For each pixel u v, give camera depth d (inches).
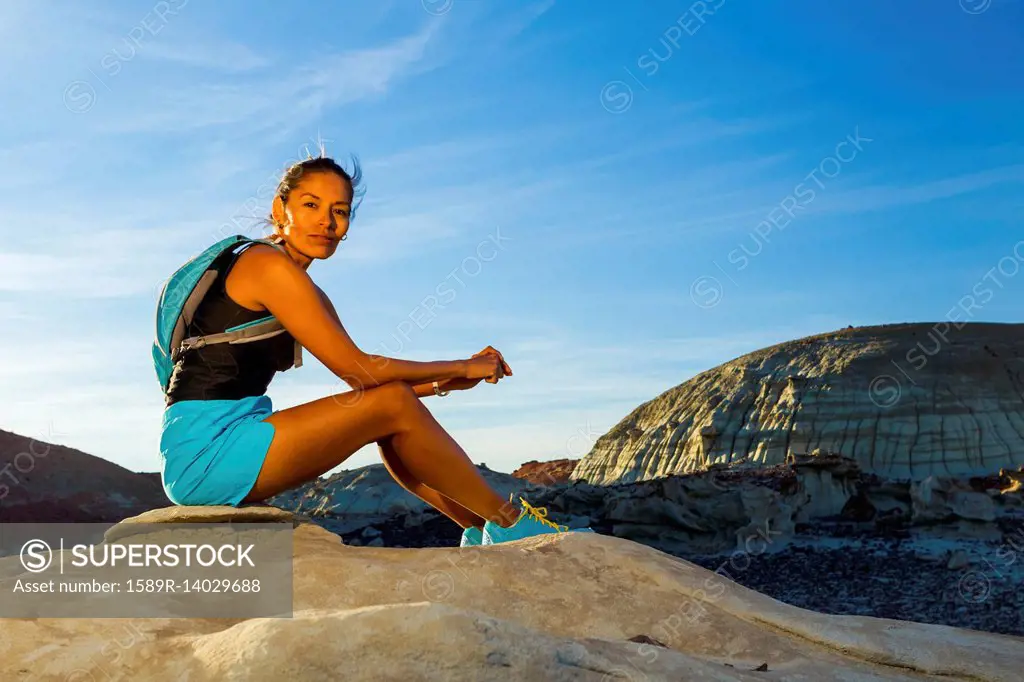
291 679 81.5
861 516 1105.4
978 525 954.7
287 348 138.4
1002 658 117.6
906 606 703.1
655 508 1013.2
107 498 699.4
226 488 128.6
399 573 114.7
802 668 110.9
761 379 2940.5
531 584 118.6
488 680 85.3
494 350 151.8
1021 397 2628.0
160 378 138.6
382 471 1043.9
